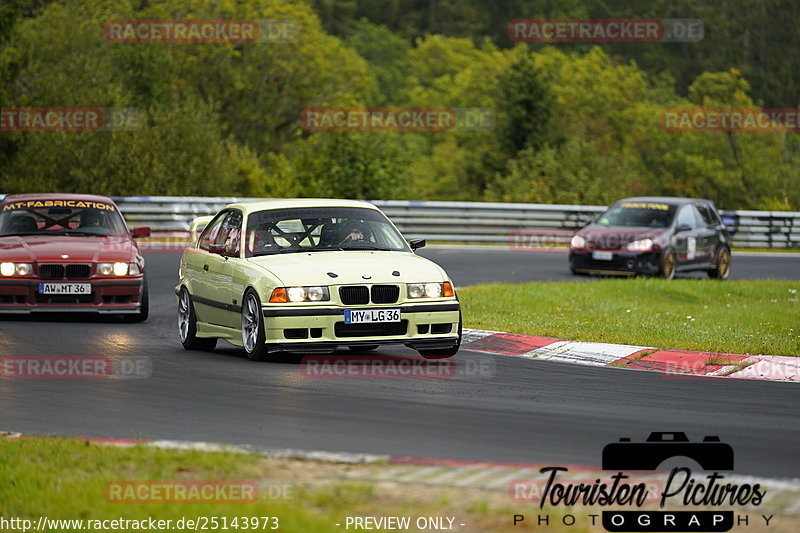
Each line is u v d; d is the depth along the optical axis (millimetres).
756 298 76812
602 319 59469
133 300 56875
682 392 38281
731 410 34938
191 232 53156
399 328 42938
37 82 181750
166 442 28531
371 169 147125
